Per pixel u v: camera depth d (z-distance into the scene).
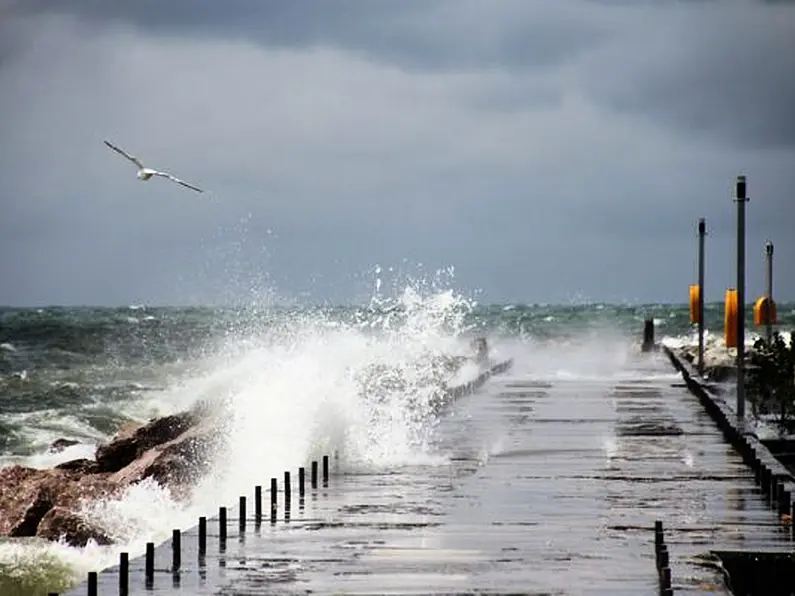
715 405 71.38
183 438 55.03
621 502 44.31
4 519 49.84
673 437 63.34
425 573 33.88
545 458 55.69
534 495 45.84
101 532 45.91
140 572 33.81
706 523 40.38
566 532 39.16
